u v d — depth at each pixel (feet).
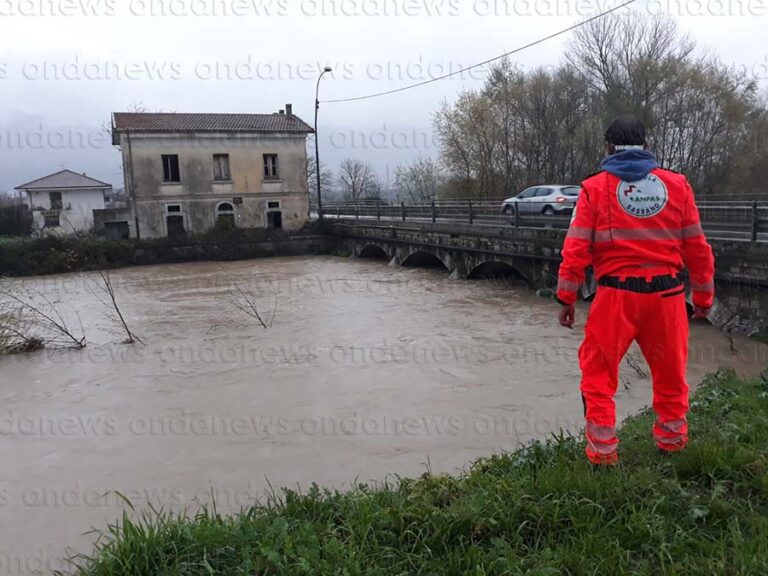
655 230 11.68
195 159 126.31
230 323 53.42
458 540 10.60
